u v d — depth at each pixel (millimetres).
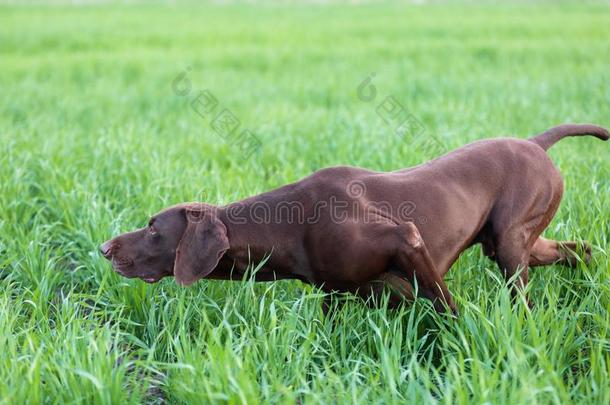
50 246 8797
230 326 6004
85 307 7695
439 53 23516
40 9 43750
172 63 23031
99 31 32000
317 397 5004
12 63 23516
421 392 5176
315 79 19625
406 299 6516
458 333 6023
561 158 10148
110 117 15586
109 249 6488
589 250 7332
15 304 7102
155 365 6020
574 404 5227
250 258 6508
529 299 6965
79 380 5578
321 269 6402
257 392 5375
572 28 28844
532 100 15555
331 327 6469
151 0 52344
